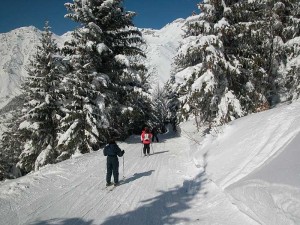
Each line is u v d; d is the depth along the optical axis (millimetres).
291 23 22141
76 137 19484
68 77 19484
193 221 7156
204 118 19953
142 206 8359
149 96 21797
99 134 20000
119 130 23516
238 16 17688
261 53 20469
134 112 22000
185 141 21438
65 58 20922
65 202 8898
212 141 14156
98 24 21266
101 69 21688
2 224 7414
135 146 20562
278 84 22453
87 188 10336
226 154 11242
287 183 6367
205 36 16984
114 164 10445
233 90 18391
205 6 17500
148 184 10477
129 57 23391
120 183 10812
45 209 8359
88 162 15055
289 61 22125
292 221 5406
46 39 23844
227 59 18062
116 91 22062
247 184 7609
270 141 9461
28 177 12398
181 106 20672
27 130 23422
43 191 10195
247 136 11266
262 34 17969
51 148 23234
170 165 13461
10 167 33125
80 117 19547
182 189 9703
